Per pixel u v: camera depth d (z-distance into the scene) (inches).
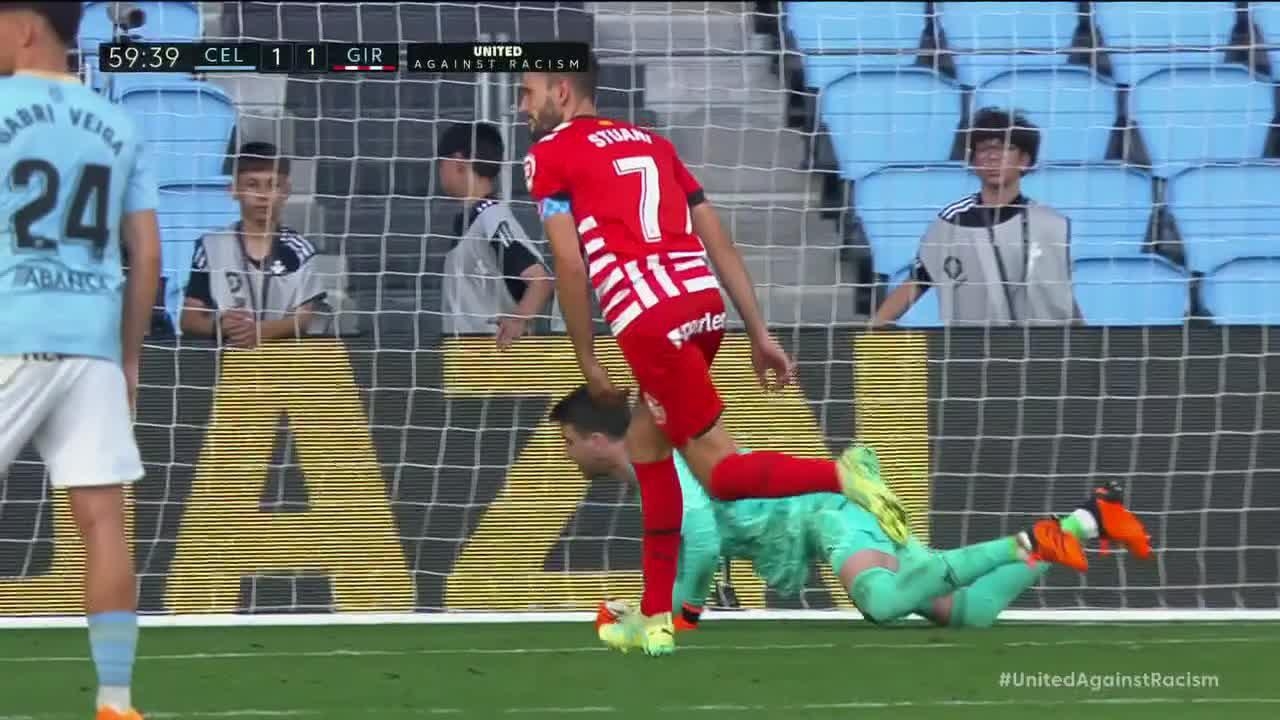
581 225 624.4
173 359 863.7
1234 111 1232.2
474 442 871.7
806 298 1072.8
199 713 568.1
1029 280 974.4
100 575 489.1
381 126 1096.2
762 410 886.4
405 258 991.0
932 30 1307.8
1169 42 1291.8
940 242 978.7
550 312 948.0
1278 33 1282.0
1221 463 886.4
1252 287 1106.7
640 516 865.5
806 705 577.6
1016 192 984.3
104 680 489.1
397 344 876.0
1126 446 888.3
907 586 738.2
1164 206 1134.4
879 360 890.1
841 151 1212.5
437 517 864.3
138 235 509.0
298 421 865.5
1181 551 876.6
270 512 856.9
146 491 850.8
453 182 957.8
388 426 869.8
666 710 568.1
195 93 1098.7
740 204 1143.6
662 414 622.8
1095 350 892.0
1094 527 725.3
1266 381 890.7
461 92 1078.4
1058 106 1250.0
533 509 866.8
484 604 857.5
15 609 826.8
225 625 810.8
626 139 636.7
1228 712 567.2
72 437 485.4
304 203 1068.5
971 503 885.8
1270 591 871.1
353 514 860.6
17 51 491.8
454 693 607.2
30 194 476.7
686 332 613.3
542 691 609.9
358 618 826.8
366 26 1234.6
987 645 723.4
